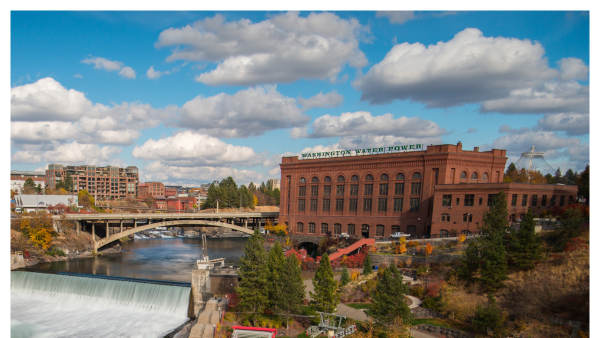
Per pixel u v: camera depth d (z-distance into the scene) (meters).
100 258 114.62
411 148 100.94
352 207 110.94
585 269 49.84
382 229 103.25
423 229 94.75
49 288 76.00
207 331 52.53
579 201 81.94
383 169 104.12
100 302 70.75
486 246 55.25
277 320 56.09
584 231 59.34
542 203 80.81
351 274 69.94
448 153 90.88
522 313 47.53
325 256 52.53
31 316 65.31
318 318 54.25
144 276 88.19
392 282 46.31
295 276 54.03
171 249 141.38
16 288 78.69
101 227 140.75
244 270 58.22
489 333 46.28
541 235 62.78
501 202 57.84
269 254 59.03
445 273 61.88
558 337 42.62
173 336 57.38
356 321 51.12
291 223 125.00
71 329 59.94
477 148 96.31
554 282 49.59
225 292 65.31
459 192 85.25
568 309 45.75
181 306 65.88
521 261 53.88
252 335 50.84
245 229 143.50
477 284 55.44
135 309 67.56
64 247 112.75
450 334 47.25
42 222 108.94
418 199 97.00
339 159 113.62
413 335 47.53
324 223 116.75
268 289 56.38
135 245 153.12
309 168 121.75
